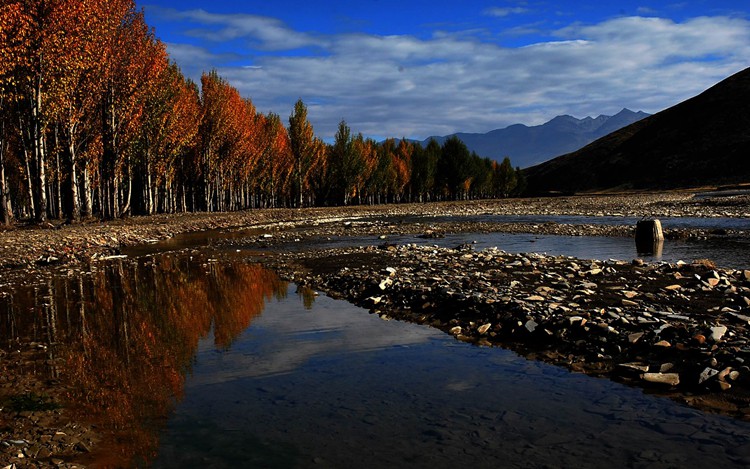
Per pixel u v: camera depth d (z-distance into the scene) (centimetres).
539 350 818
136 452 498
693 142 17200
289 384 685
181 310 1183
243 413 589
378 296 1238
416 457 474
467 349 838
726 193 8544
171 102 4834
